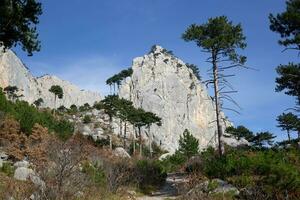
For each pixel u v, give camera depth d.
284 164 16.50
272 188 14.95
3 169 18.41
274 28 30.00
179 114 122.31
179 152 48.50
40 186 11.75
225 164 20.41
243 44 27.81
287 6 29.62
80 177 13.82
